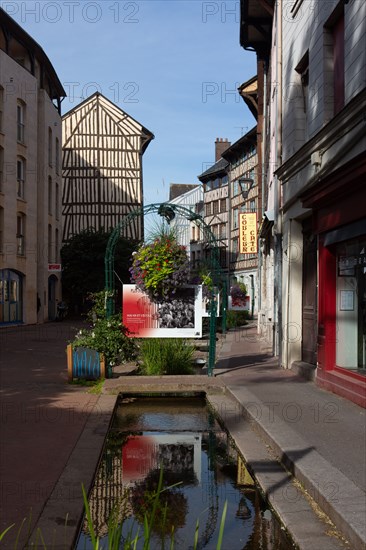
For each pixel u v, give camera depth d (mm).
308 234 11500
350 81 8625
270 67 19781
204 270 11383
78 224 44156
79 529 4152
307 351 11516
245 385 9906
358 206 7766
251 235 28156
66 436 6766
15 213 30781
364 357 8352
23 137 32250
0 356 15484
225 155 46406
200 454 6312
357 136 7922
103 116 45031
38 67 35000
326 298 9438
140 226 44344
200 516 4492
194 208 55875
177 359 11406
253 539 4066
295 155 11008
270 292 19094
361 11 8156
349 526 3848
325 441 6031
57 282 38906
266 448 6312
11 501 4586
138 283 11016
